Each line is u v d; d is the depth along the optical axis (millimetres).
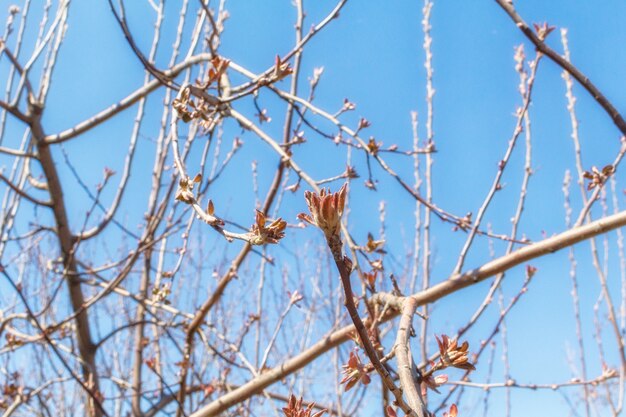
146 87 4578
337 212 1041
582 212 3277
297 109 3424
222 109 2529
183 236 3639
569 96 4562
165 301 3629
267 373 3645
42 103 4941
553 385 3711
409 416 1198
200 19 4195
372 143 3291
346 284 1098
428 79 4828
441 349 1480
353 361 1492
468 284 3207
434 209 3346
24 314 4707
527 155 3885
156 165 5023
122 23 3088
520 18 2254
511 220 3836
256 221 1397
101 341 5188
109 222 5027
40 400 4824
